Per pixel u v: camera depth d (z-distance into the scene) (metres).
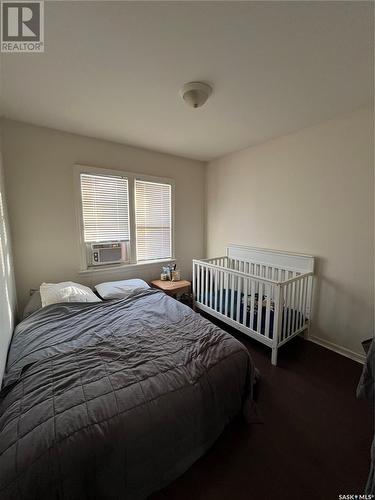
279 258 2.67
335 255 2.22
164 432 1.02
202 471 1.16
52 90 1.66
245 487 1.09
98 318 1.89
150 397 1.05
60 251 2.54
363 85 1.61
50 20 1.07
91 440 0.86
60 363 1.27
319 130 2.24
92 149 2.63
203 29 1.12
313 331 2.45
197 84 1.57
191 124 2.26
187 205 3.59
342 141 2.08
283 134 2.52
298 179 2.46
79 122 2.21
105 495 0.88
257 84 1.60
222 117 2.11
